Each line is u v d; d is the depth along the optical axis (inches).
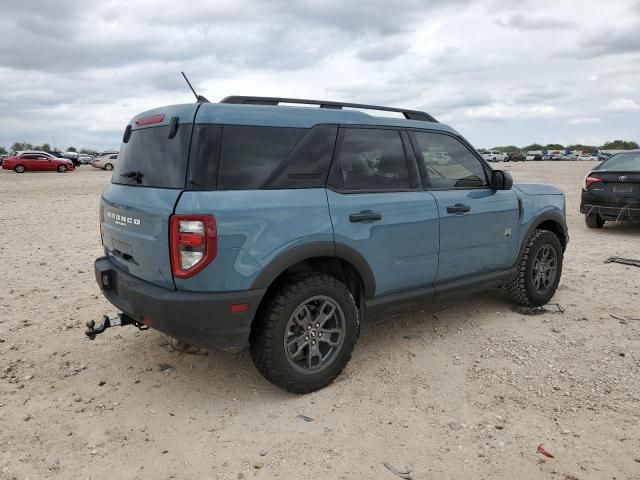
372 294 152.3
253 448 116.8
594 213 388.8
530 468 109.0
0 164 1678.2
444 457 113.0
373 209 147.9
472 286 179.9
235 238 122.5
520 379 147.9
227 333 125.4
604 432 121.3
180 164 125.0
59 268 274.2
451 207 168.1
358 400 137.6
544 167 1889.8
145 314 129.2
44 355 165.0
